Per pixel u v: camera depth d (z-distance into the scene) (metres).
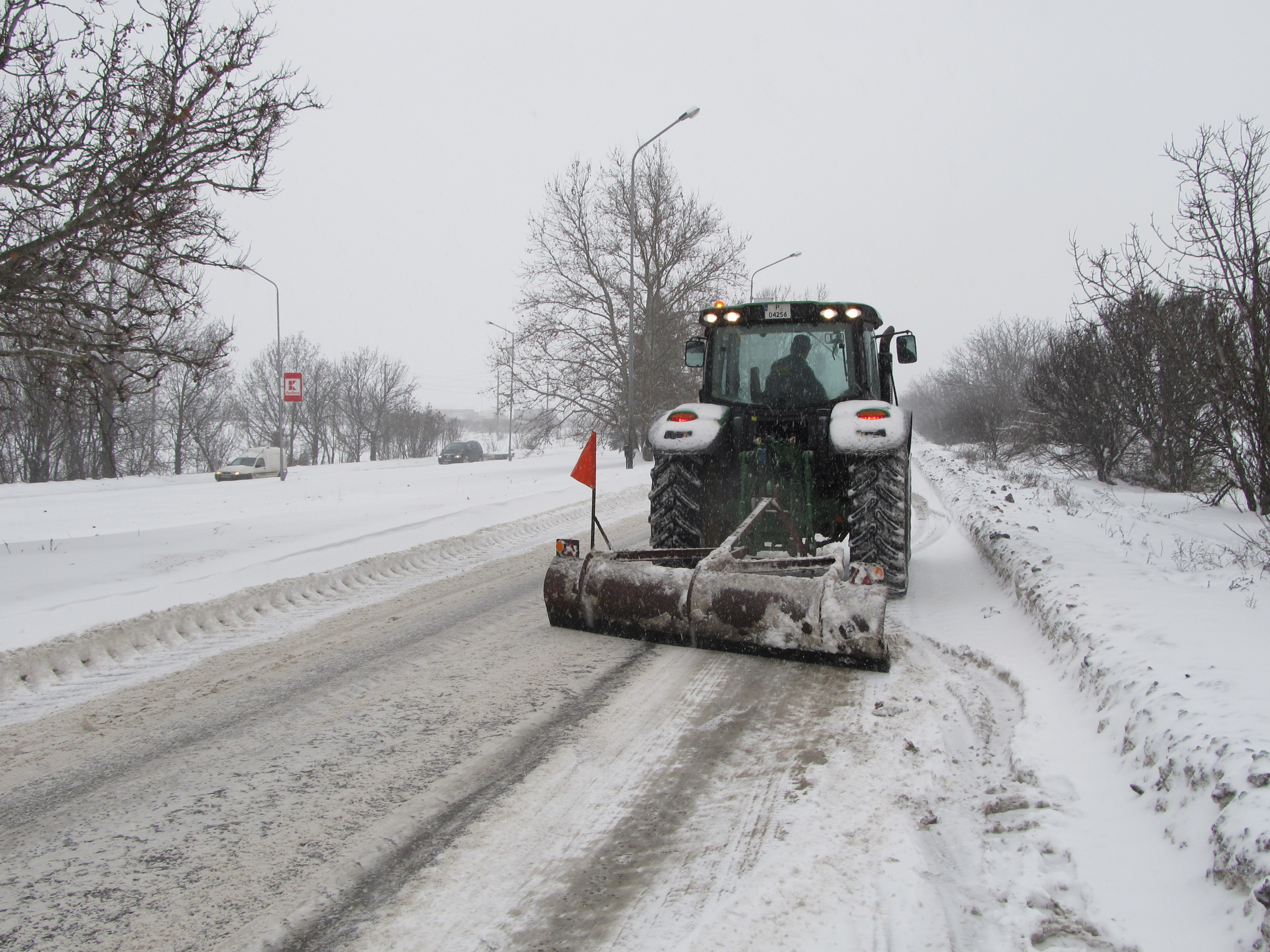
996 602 5.90
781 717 3.73
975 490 13.34
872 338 6.84
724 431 6.33
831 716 3.73
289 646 5.13
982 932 2.10
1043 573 5.61
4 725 3.78
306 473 30.56
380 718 3.80
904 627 5.34
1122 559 6.18
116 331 7.27
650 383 25.73
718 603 4.72
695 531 6.18
